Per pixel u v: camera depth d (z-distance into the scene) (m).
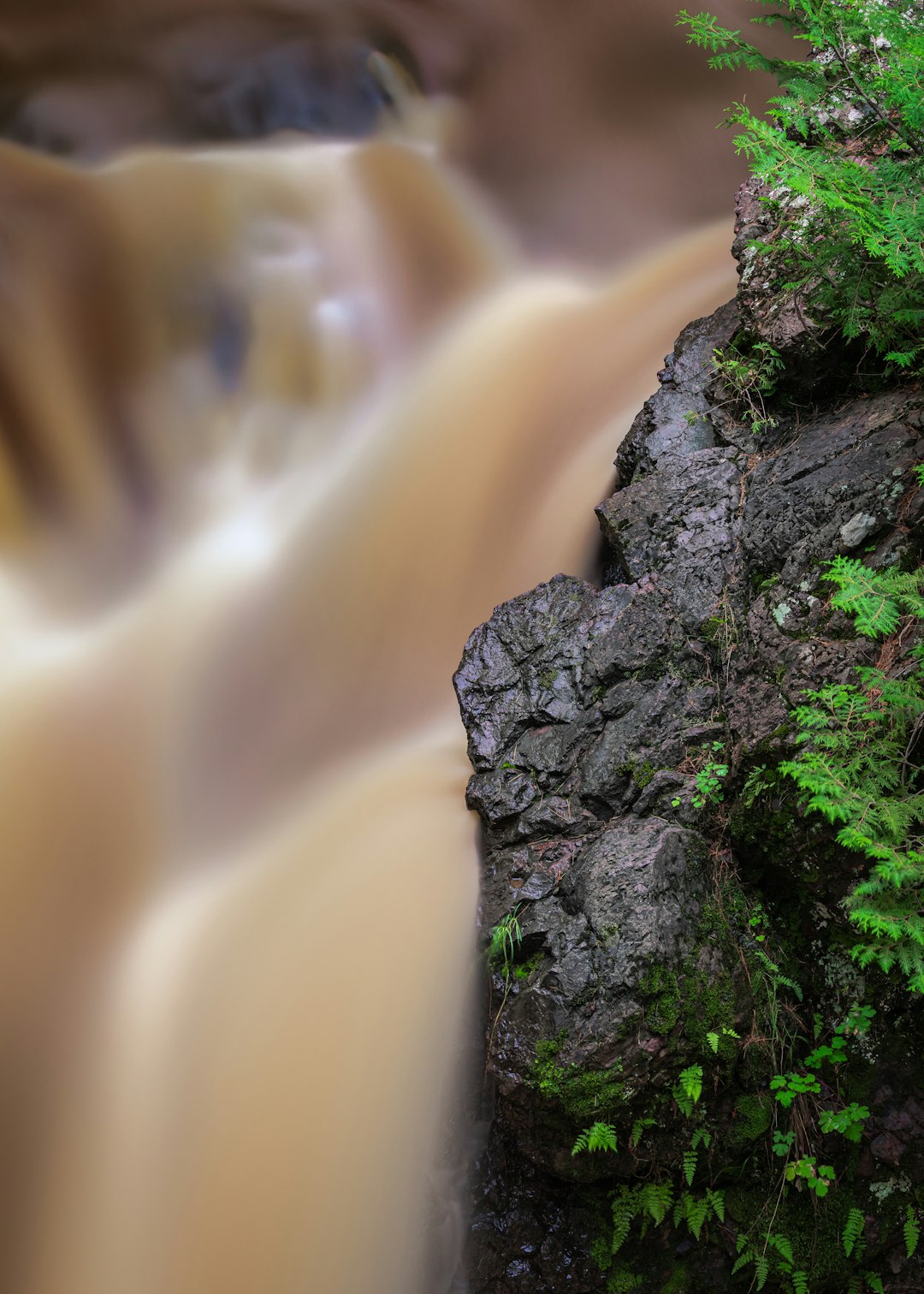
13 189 7.93
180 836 5.45
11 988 4.80
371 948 4.34
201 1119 4.20
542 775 4.27
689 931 3.69
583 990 3.59
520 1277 3.79
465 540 6.41
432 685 5.90
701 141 9.98
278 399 7.75
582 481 6.04
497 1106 3.88
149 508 7.38
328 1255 3.96
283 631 6.45
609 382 6.69
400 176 9.10
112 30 9.49
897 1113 3.54
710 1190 3.67
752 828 3.76
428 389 7.42
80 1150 4.30
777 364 4.57
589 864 3.85
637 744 4.14
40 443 7.34
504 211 9.34
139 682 6.25
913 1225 3.50
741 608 4.26
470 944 4.09
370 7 10.27
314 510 7.01
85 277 7.73
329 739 5.79
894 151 4.26
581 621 4.54
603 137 10.06
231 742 5.89
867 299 3.85
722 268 7.72
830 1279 3.55
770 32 10.39
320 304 8.08
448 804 4.72
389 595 6.41
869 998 3.65
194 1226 4.04
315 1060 4.18
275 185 8.62
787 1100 3.61
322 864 4.80
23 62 9.20
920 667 3.41
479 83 10.26
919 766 3.31
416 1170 4.00
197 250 8.09
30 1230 4.21
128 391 7.63
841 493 4.06
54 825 5.51
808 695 3.60
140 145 8.99
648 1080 3.51
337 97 9.69
